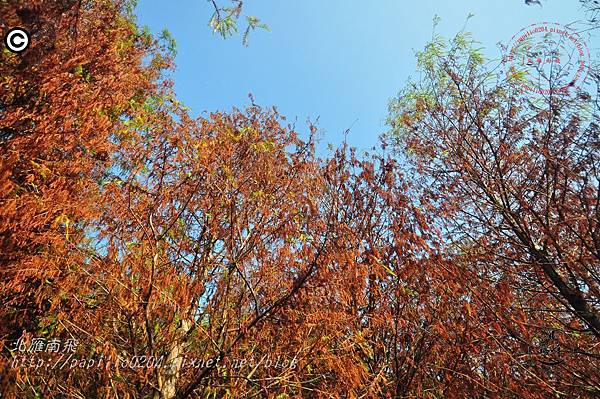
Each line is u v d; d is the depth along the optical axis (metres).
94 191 5.55
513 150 6.62
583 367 5.63
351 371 4.79
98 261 4.56
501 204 6.57
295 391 4.82
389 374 6.27
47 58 5.59
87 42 6.52
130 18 8.23
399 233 6.70
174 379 4.53
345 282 5.18
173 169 5.34
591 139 5.66
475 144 7.01
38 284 4.80
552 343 5.83
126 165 5.30
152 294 4.52
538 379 5.32
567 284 6.00
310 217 5.45
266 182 5.93
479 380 5.83
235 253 5.27
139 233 4.88
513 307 5.78
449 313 6.29
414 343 6.44
